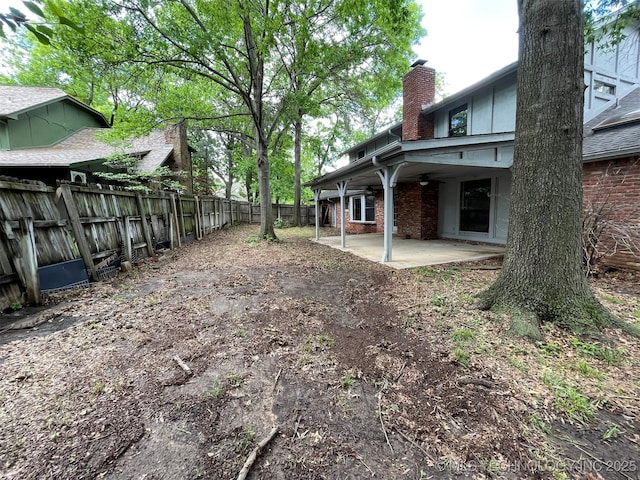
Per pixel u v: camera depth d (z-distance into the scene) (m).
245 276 5.41
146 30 7.27
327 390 2.10
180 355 2.57
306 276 5.43
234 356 2.56
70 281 4.35
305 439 1.67
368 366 2.39
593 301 2.99
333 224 18.47
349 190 14.72
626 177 5.09
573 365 2.32
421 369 2.33
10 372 2.26
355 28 8.14
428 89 9.79
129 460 1.51
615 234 5.02
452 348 2.63
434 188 10.25
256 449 1.59
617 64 7.42
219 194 32.91
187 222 9.95
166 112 10.09
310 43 8.02
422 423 1.77
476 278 4.91
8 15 1.30
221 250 8.38
